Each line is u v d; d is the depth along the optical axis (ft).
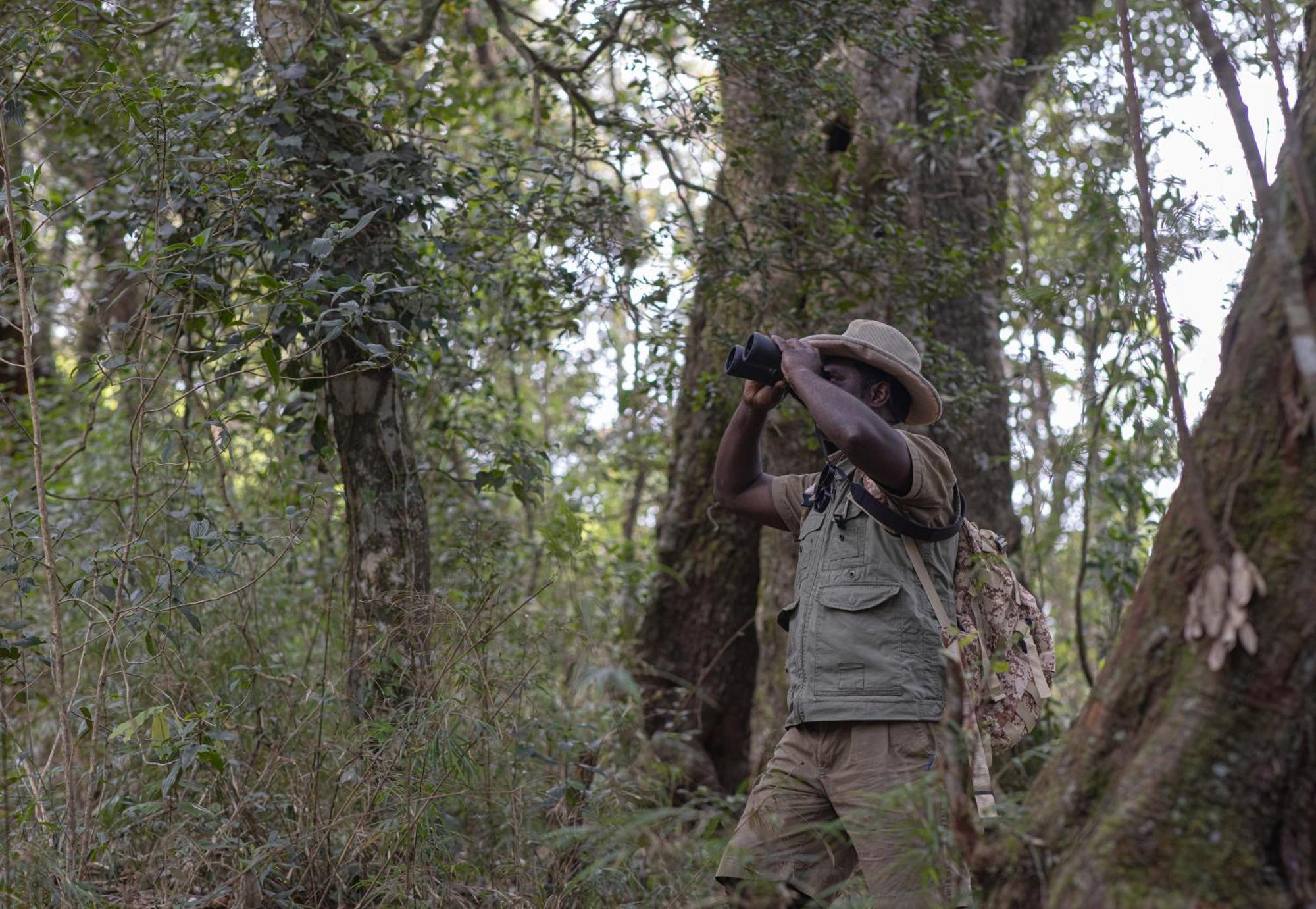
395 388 13.50
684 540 21.07
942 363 16.46
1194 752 5.88
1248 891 5.66
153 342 14.94
